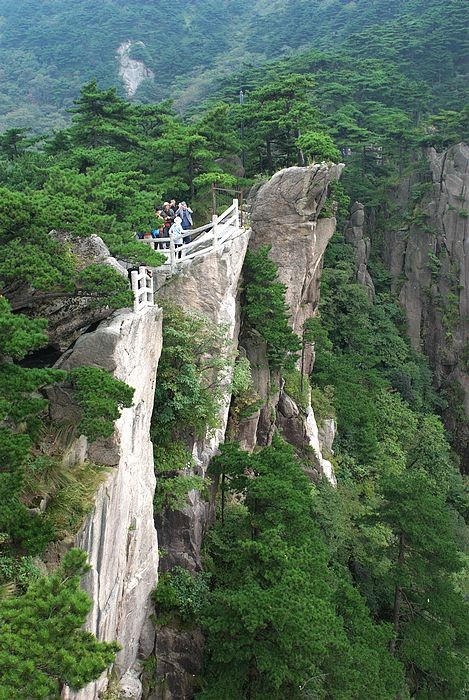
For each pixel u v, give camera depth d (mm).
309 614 16906
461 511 45281
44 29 123000
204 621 17781
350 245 58094
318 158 36625
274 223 33875
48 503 12844
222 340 23984
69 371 14430
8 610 9227
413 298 58688
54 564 11984
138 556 17656
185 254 26047
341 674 19078
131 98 97562
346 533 32031
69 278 15625
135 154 35844
